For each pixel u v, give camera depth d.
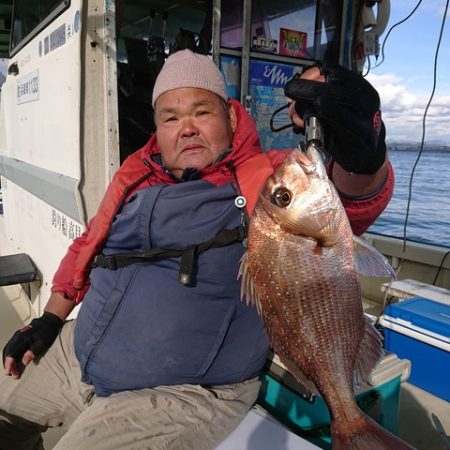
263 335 1.75
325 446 1.82
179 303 1.66
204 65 1.79
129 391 1.69
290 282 1.32
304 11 3.66
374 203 1.60
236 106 1.93
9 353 2.05
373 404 1.96
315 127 1.35
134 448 1.49
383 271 1.29
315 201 1.29
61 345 2.12
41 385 2.02
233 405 1.67
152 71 3.96
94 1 2.51
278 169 1.35
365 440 1.21
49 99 3.15
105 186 2.66
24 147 4.18
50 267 3.67
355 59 3.80
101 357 1.75
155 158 1.99
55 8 2.94
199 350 1.67
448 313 2.82
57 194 3.02
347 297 1.31
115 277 1.79
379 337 1.35
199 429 1.56
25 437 2.13
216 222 1.68
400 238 4.02
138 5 4.33
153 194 1.76
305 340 1.32
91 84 2.57
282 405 1.93
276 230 1.31
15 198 4.96
